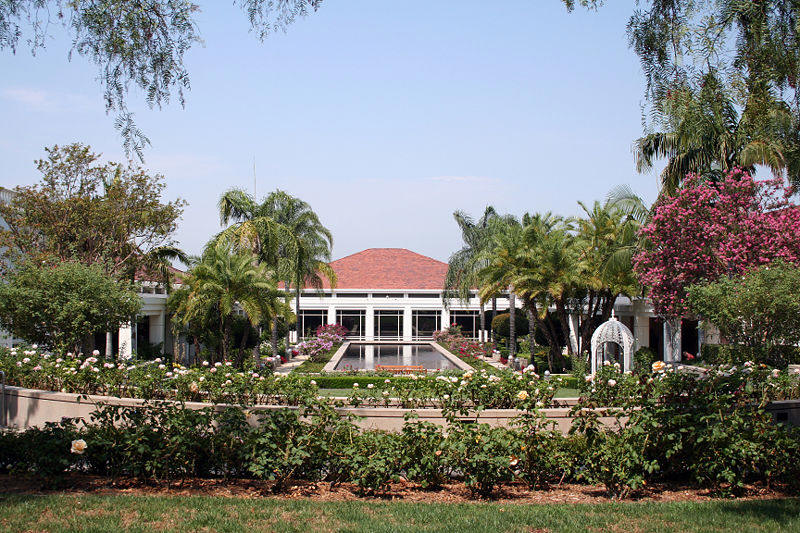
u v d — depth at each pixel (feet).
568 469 24.00
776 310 45.14
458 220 123.13
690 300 51.90
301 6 24.64
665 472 24.47
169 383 35.94
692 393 26.43
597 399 31.12
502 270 89.30
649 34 23.40
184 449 23.35
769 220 60.59
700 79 22.79
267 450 23.16
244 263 76.69
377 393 34.94
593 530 18.31
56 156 75.31
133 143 24.79
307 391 29.63
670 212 65.36
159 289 96.99
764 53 22.20
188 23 24.89
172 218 81.92
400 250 180.96
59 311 55.93
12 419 37.65
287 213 107.55
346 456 23.61
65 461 22.53
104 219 75.00
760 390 30.58
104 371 39.91
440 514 19.94
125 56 24.02
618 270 78.69
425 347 145.69
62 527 17.66
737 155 61.41
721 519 19.24
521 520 19.25
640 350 85.87
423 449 23.80
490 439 23.02
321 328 146.10
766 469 23.81
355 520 19.16
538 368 87.40
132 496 21.42
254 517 19.21
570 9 23.47
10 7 23.56
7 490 22.17
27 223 72.59
